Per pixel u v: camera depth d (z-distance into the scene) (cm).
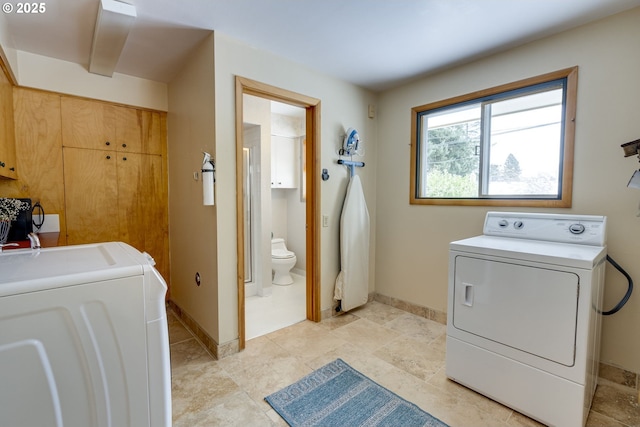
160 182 316
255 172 362
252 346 241
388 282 330
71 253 101
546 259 155
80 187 272
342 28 206
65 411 73
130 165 297
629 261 189
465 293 186
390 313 309
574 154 207
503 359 171
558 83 216
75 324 73
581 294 145
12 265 82
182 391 185
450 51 239
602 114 196
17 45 228
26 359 68
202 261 244
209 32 212
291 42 225
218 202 218
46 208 256
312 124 279
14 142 234
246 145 373
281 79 248
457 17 193
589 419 162
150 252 313
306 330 270
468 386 187
